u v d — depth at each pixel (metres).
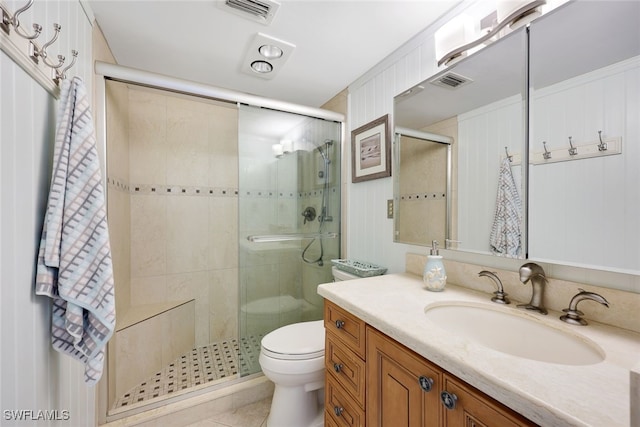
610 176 0.75
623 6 0.73
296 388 1.34
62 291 0.72
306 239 2.03
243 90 2.02
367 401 0.90
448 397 0.61
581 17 0.81
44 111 0.76
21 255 0.65
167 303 2.09
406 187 1.46
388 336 0.81
